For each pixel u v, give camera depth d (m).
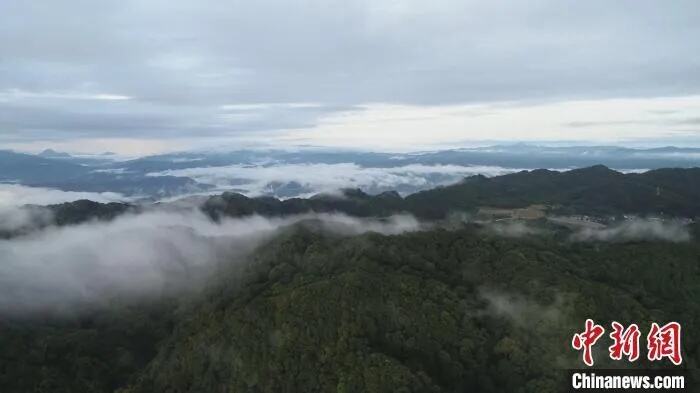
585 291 96.12
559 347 89.31
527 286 100.25
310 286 98.81
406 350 90.06
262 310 98.19
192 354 99.62
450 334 92.81
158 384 99.75
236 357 94.19
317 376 85.69
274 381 88.56
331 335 90.62
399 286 99.12
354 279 97.62
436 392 81.44
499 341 92.06
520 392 86.38
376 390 79.62
